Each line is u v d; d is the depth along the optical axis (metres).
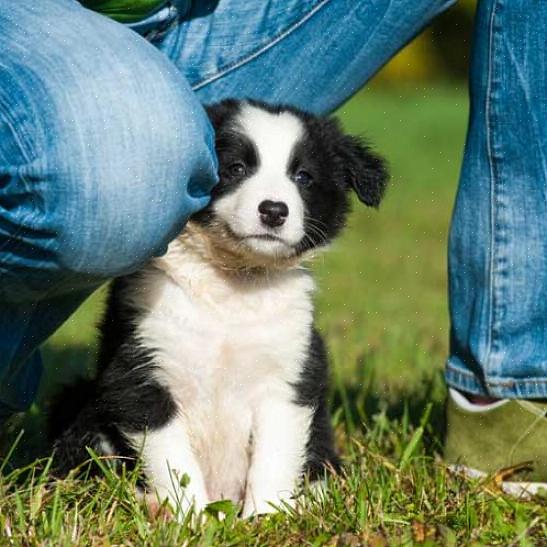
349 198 8.34
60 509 5.86
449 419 7.37
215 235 7.36
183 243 7.35
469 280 7.01
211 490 7.70
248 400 7.50
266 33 7.26
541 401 7.00
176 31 7.21
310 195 7.87
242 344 7.34
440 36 50.28
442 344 12.52
